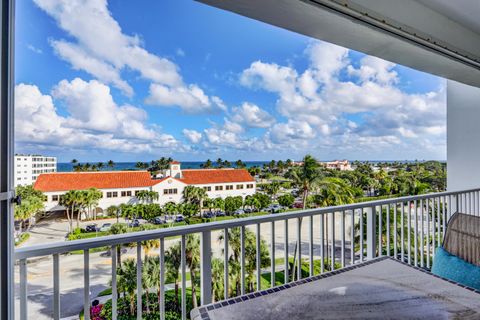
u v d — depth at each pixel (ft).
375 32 6.74
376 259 5.13
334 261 6.73
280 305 3.56
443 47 8.10
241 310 3.48
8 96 3.18
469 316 3.25
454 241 5.68
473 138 12.69
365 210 7.67
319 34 6.86
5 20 3.16
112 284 4.28
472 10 8.05
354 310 3.40
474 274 4.94
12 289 3.25
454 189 13.26
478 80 10.92
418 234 9.68
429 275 4.41
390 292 3.83
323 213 6.65
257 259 5.70
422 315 3.27
